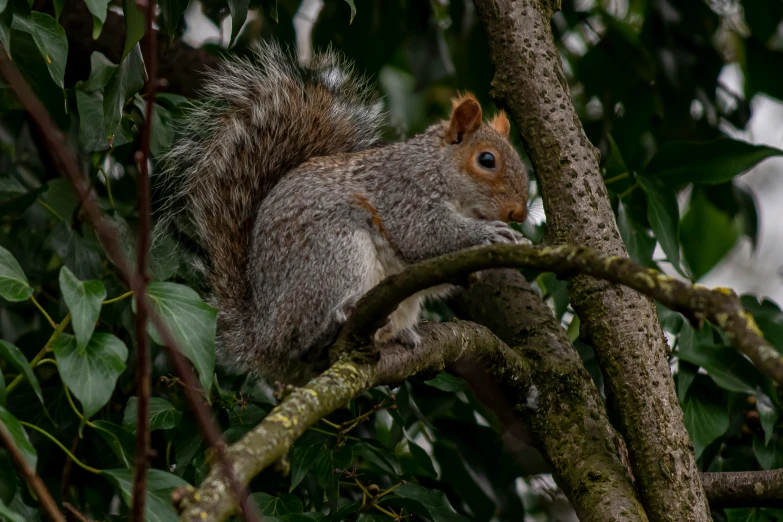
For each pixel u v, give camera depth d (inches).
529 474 350.3
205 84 380.2
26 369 219.8
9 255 232.2
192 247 348.5
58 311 336.8
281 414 206.2
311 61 382.3
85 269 320.2
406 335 269.1
